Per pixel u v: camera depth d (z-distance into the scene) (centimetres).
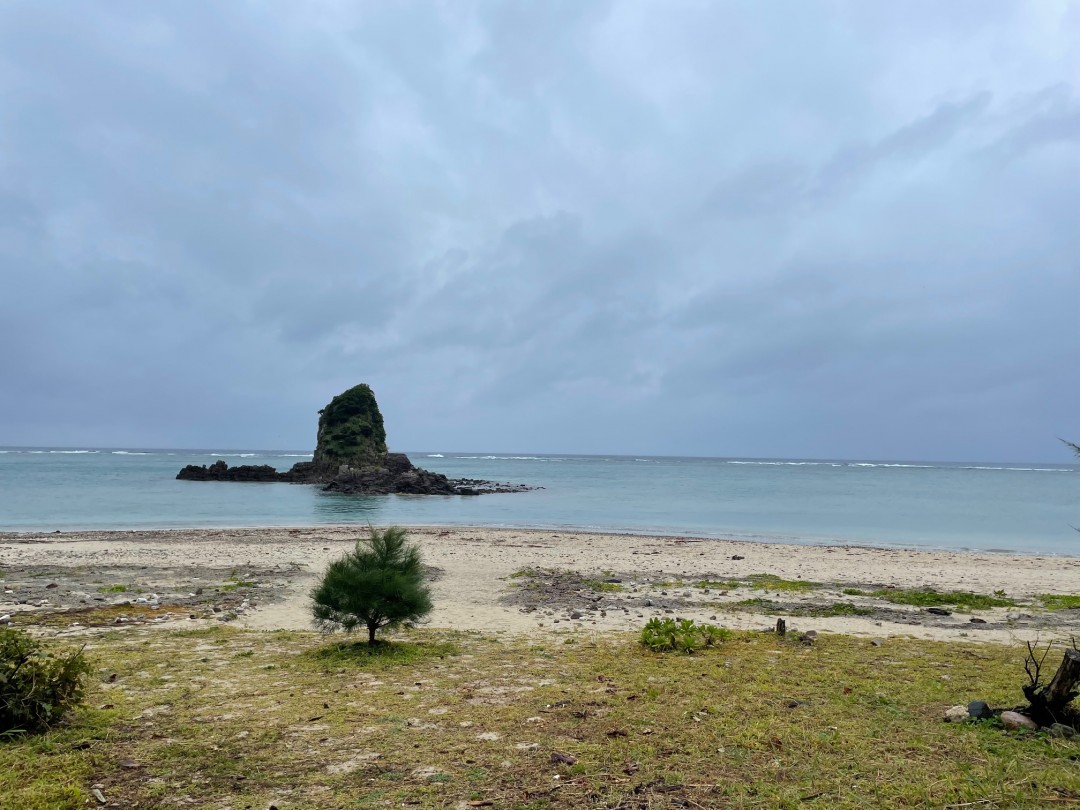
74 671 677
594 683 834
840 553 2750
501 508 5316
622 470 14812
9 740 605
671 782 519
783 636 1163
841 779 521
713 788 507
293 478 8856
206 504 5344
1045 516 4831
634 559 2439
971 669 905
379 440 9444
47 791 496
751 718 677
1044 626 1338
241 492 6794
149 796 500
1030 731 633
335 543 2836
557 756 570
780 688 799
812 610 1505
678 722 666
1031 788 499
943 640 1162
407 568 1166
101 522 3944
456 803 486
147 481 8206
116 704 733
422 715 700
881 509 5347
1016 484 10394
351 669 914
